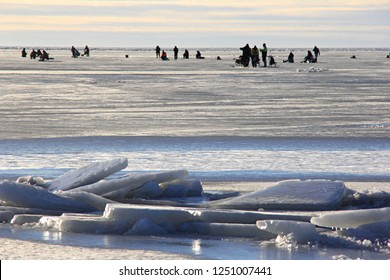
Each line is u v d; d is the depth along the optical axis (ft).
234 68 480.64
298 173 102.12
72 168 105.60
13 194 75.61
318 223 64.49
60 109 199.93
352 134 146.51
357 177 99.30
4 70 425.69
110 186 80.18
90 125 161.27
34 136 140.97
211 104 219.00
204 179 97.55
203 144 130.93
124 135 142.92
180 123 166.20
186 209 69.05
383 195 79.20
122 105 214.07
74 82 319.06
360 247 61.11
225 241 63.62
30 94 252.42
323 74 401.90
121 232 66.39
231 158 115.14
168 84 309.83
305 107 209.56
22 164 109.09
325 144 131.95
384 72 427.74
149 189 82.48
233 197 80.23
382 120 174.19
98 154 118.93
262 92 268.00
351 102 227.40
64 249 60.18
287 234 62.69
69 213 72.74
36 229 68.13
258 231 64.90
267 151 123.13
